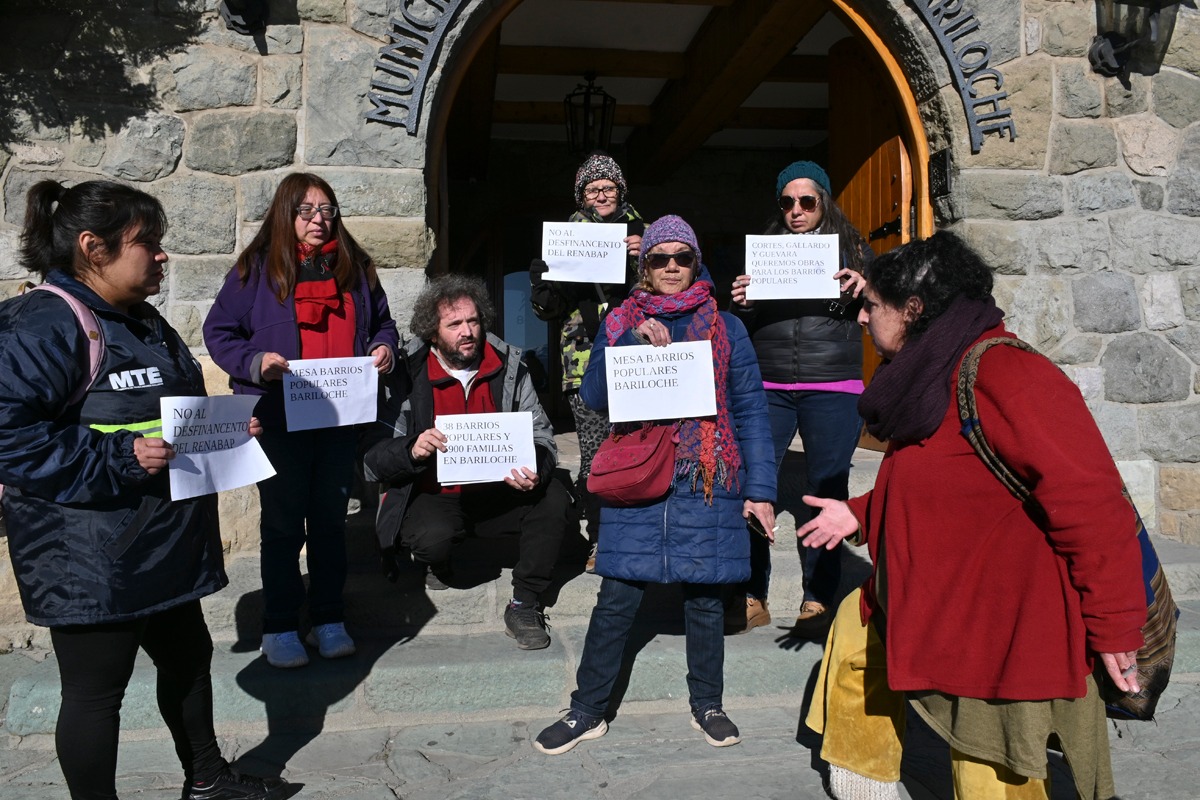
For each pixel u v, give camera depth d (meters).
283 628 3.06
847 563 3.90
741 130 8.78
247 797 2.40
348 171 3.98
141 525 1.99
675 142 7.88
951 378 1.87
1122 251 4.44
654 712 3.12
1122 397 4.44
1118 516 1.66
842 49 5.46
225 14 3.87
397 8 4.00
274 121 3.94
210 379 3.90
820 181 3.30
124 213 1.98
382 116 3.98
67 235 1.96
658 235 2.81
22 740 2.90
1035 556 1.78
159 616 2.23
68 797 2.54
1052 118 4.40
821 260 3.18
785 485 4.20
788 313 3.35
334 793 2.54
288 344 2.97
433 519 3.18
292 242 2.99
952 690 1.83
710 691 2.89
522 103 8.27
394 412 3.29
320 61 3.95
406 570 3.63
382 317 3.29
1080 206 4.41
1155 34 4.29
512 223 9.46
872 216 5.13
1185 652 3.38
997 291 4.38
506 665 3.08
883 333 2.05
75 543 1.92
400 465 3.09
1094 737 1.80
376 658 3.13
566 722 2.86
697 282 2.88
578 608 3.55
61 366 1.89
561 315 3.78
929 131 4.50
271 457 2.99
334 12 3.96
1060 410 1.74
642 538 2.73
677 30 6.62
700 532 2.71
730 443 2.76
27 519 1.93
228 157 3.92
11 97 3.78
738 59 5.82
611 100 7.09
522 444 3.07
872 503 2.09
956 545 1.85
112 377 1.98
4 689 3.28
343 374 2.93
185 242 3.90
